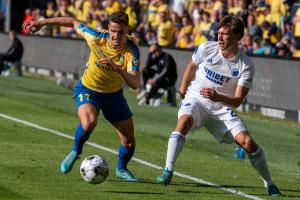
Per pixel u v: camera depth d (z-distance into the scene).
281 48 46.75
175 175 23.55
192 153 28.73
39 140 29.19
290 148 32.41
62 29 69.62
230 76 20.66
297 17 47.31
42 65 66.62
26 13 74.81
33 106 40.97
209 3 56.62
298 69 41.81
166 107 45.69
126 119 21.67
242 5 52.16
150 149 28.88
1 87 51.25
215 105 20.88
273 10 51.50
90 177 20.25
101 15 64.12
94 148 28.27
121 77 20.84
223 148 30.69
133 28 63.00
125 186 21.27
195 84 21.28
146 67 46.88
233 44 20.39
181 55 51.50
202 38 52.75
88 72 21.17
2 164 23.55
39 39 67.19
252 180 23.53
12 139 28.98
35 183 20.97
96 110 21.05
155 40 59.22
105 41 20.95
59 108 41.12
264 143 33.47
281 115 43.00
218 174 24.30
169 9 62.44
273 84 43.72
